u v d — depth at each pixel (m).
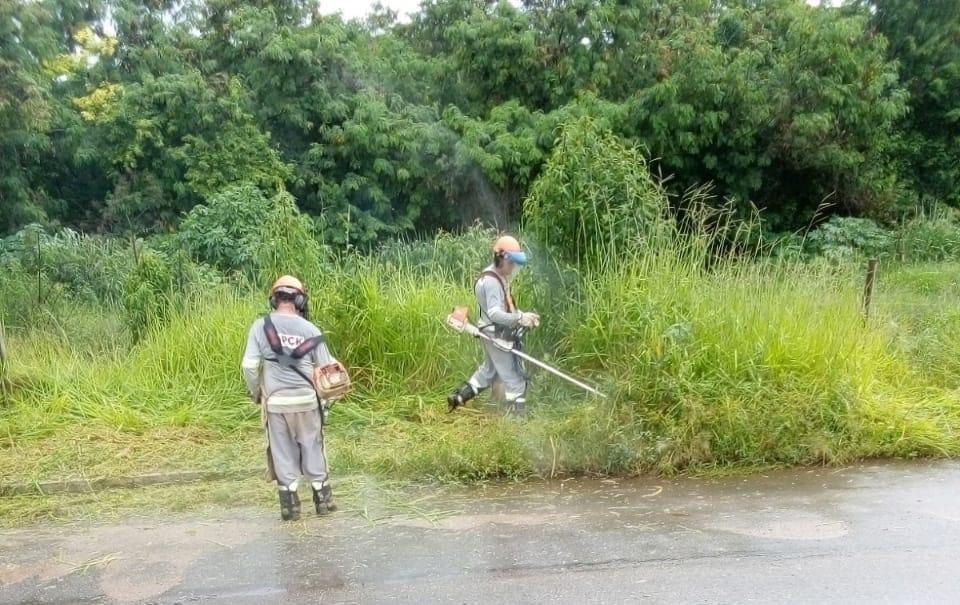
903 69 21.31
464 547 4.93
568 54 18.94
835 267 9.97
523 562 4.70
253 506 5.73
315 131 19.06
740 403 6.52
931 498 5.63
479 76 19.56
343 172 18.73
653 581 4.41
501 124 17.98
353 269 8.44
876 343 8.05
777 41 18.45
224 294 9.11
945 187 22.12
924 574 4.43
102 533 5.29
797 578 4.41
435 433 6.97
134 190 17.97
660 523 5.26
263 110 18.55
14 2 14.49
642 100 17.34
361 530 5.25
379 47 20.86
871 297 8.95
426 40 22.09
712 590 4.28
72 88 19.44
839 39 17.42
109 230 17.81
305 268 8.19
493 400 7.61
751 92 17.39
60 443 6.80
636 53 18.48
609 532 5.12
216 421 7.33
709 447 6.35
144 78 18.03
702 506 5.57
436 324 8.05
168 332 8.43
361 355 7.97
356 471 6.32
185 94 17.73
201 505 5.76
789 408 6.53
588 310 7.56
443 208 19.03
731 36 18.69
